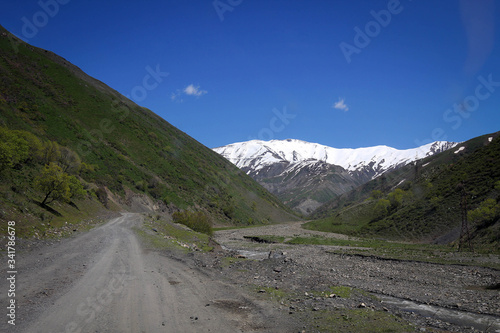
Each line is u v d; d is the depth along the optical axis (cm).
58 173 3191
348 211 10325
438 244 4697
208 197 11181
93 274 1207
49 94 9806
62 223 2772
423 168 18838
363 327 782
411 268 2252
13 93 7875
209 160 16738
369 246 4422
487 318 1027
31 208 2548
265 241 5638
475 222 4494
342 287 1352
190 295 1009
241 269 1672
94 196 5541
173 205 8875
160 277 1252
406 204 8175
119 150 9625
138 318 752
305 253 3397
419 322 923
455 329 875
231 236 6644
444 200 6084
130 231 3059
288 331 726
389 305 1156
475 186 5653
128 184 7956
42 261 1397
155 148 11681
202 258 1948
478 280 1772
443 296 1349
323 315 873
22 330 639
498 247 3297
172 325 720
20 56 10950
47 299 863
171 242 2567
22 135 4100
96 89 12975
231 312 853
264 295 1080
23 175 3412
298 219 17975
